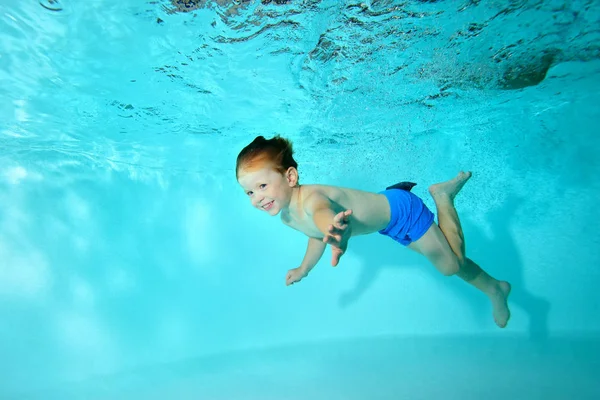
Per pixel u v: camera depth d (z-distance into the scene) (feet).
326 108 5.40
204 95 4.82
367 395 3.31
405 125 5.97
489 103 5.54
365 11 3.56
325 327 5.73
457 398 3.12
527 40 4.17
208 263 6.02
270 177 2.74
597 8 3.71
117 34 3.60
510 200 6.19
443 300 5.71
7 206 5.37
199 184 6.39
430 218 3.58
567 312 5.47
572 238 5.77
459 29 3.92
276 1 3.35
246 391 3.64
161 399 3.62
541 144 6.21
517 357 4.24
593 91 5.42
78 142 5.44
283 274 6.06
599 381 3.34
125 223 5.83
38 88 4.31
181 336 5.45
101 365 4.98
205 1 3.29
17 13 3.27
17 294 5.12
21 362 4.83
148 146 5.77
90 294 5.36
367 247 6.02
